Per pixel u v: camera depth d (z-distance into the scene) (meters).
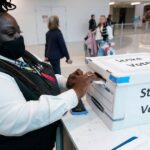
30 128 0.62
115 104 0.73
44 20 5.93
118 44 4.84
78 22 6.32
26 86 0.68
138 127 0.80
